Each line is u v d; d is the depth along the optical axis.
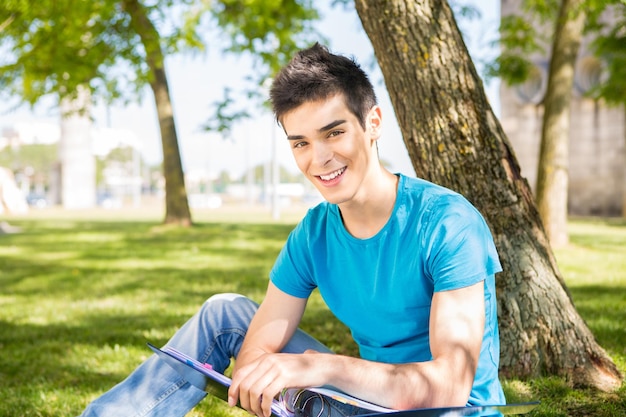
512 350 3.28
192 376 1.79
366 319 1.92
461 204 1.79
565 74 10.45
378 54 3.35
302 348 2.07
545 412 2.87
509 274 3.26
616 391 3.12
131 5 11.91
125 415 1.98
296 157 1.79
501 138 3.28
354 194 1.76
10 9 9.41
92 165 39.19
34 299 6.88
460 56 3.24
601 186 25.42
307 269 2.02
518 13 22.58
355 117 1.74
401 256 1.80
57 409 3.36
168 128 16.12
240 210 39.06
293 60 1.77
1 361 4.39
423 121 3.25
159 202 69.25
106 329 5.29
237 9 13.23
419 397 1.62
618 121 25.06
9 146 80.12
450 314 1.70
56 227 18.47
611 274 7.46
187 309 6.05
